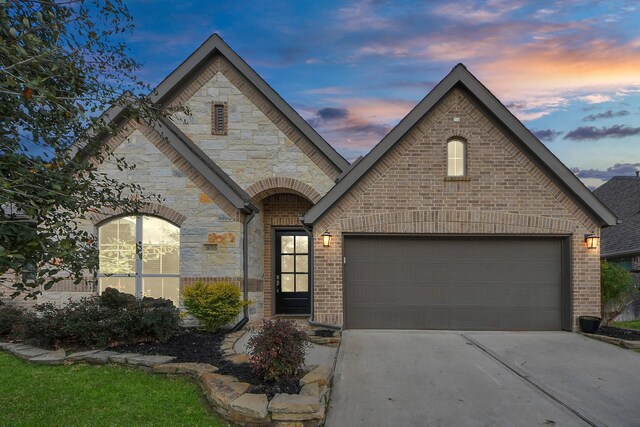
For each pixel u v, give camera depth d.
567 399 6.57
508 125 10.73
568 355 8.73
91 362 7.71
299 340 6.74
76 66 4.37
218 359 7.56
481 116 11.09
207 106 13.01
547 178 10.99
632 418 5.98
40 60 3.79
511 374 7.60
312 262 11.05
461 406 6.30
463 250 11.09
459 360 8.33
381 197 11.02
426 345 9.38
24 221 3.78
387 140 10.77
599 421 5.88
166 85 12.66
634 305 15.77
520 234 10.94
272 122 12.98
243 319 10.94
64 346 8.50
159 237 11.12
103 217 10.92
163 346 8.52
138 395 6.29
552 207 10.95
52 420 5.46
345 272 11.09
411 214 10.98
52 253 3.83
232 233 10.86
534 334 10.54
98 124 4.54
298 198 13.84
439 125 11.10
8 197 3.52
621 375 7.61
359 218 10.98
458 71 10.80
